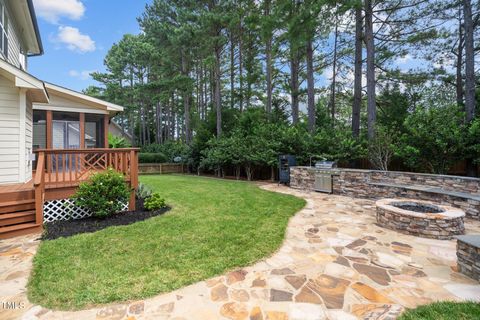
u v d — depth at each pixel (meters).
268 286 2.66
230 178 13.44
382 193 7.00
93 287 2.64
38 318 2.20
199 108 23.97
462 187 5.81
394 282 2.73
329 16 10.32
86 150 5.45
